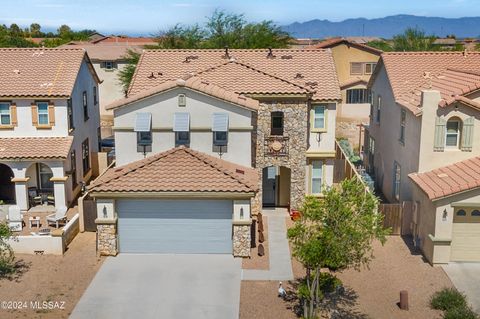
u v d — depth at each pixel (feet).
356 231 55.93
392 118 102.94
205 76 96.37
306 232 59.26
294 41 217.36
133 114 88.02
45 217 96.53
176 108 87.66
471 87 82.79
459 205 74.95
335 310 64.69
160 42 184.96
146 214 80.28
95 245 83.97
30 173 104.94
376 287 70.90
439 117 82.28
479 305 65.82
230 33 181.27
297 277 73.72
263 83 94.17
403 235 87.61
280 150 93.71
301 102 92.43
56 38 330.95
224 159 89.25
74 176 106.32
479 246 77.46
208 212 79.92
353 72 188.34
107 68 188.24
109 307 65.92
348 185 58.44
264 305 66.13
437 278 73.20
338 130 173.68
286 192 99.96
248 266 76.95
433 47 211.41
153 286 71.15
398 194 98.37
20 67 105.19
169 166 80.84
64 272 75.00
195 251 81.20
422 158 83.76
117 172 82.69
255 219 92.32
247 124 87.97
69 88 100.48
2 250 74.23
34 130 100.68
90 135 120.06
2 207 102.06
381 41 266.77
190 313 64.49
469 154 83.25
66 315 64.03
